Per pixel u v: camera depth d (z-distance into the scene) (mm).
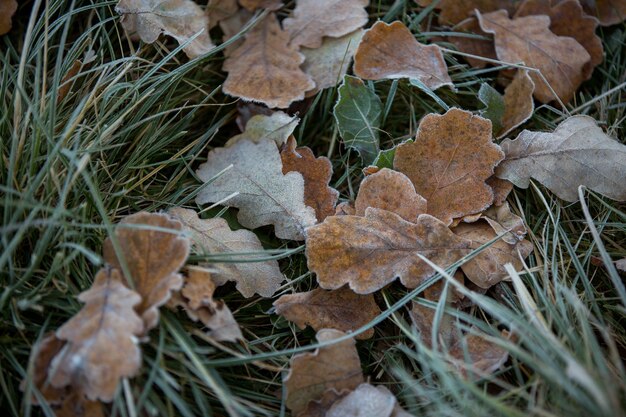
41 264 594
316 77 672
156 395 572
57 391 556
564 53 678
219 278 603
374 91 667
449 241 611
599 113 679
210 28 681
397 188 621
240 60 673
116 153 638
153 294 571
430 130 630
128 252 582
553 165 629
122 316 558
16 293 580
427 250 610
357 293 604
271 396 600
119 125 640
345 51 673
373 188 624
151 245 582
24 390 556
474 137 628
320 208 637
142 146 644
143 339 554
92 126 639
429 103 688
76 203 604
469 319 584
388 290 621
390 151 634
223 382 585
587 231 643
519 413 541
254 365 609
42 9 676
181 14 663
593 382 527
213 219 622
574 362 538
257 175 638
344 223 608
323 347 583
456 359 582
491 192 624
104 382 546
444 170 630
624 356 611
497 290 619
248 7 687
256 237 624
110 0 674
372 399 576
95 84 653
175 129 663
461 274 616
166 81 658
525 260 627
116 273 574
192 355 566
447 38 698
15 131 592
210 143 679
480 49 692
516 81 666
